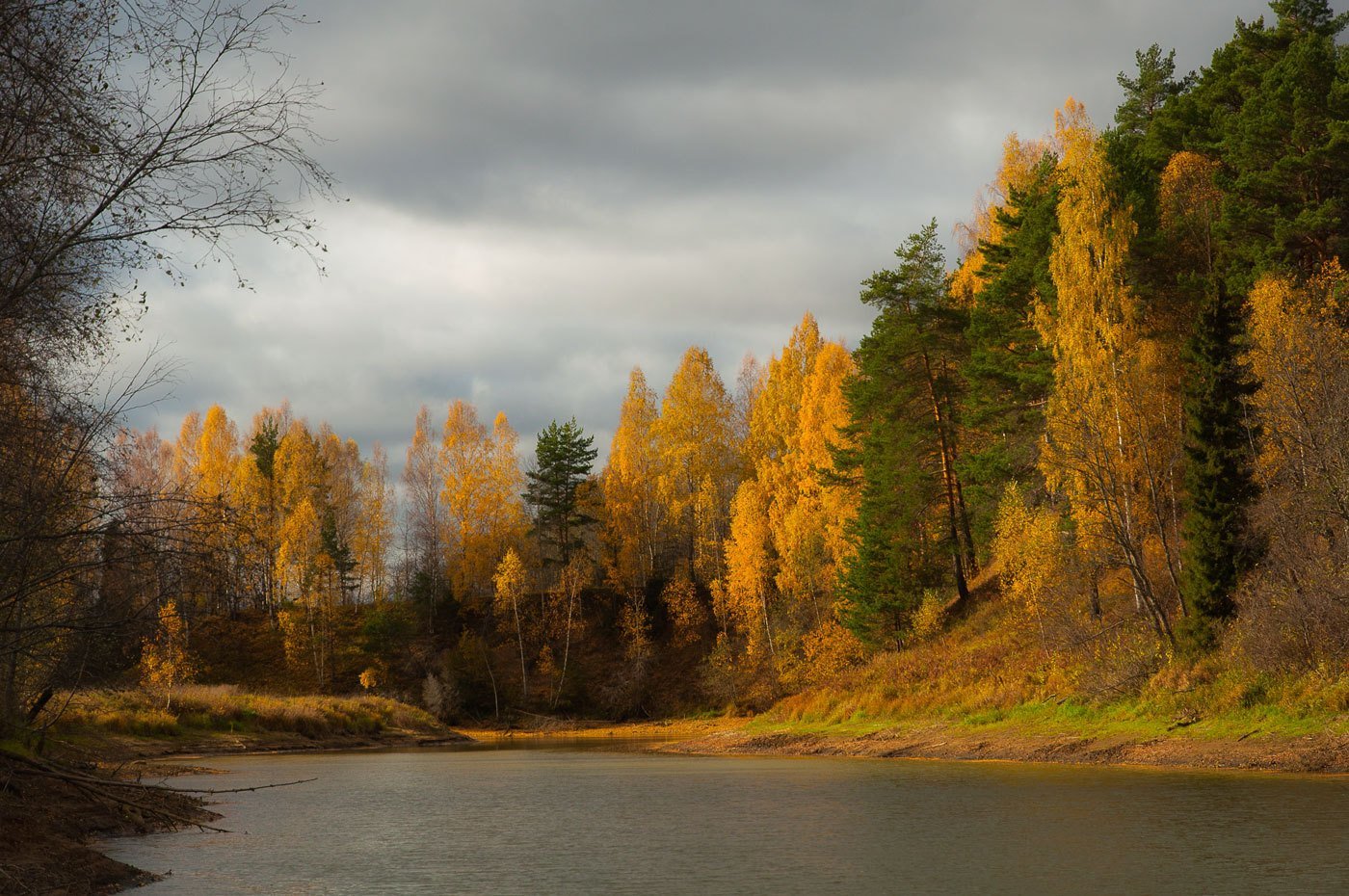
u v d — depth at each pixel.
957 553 54.22
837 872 13.32
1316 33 48.12
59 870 12.88
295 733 52.44
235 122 10.55
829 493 64.88
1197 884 11.70
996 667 42.59
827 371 76.00
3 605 10.29
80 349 11.02
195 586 11.48
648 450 89.88
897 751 36.41
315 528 77.88
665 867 14.05
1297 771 23.39
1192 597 33.25
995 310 46.97
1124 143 47.94
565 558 87.94
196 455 90.50
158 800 19.28
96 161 10.48
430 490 96.81
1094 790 21.80
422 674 79.81
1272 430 32.47
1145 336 39.78
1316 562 29.39
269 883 13.26
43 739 18.08
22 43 10.12
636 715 74.69
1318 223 38.12
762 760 37.69
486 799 24.61
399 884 13.04
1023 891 11.70
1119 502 36.16
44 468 10.62
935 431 56.00
